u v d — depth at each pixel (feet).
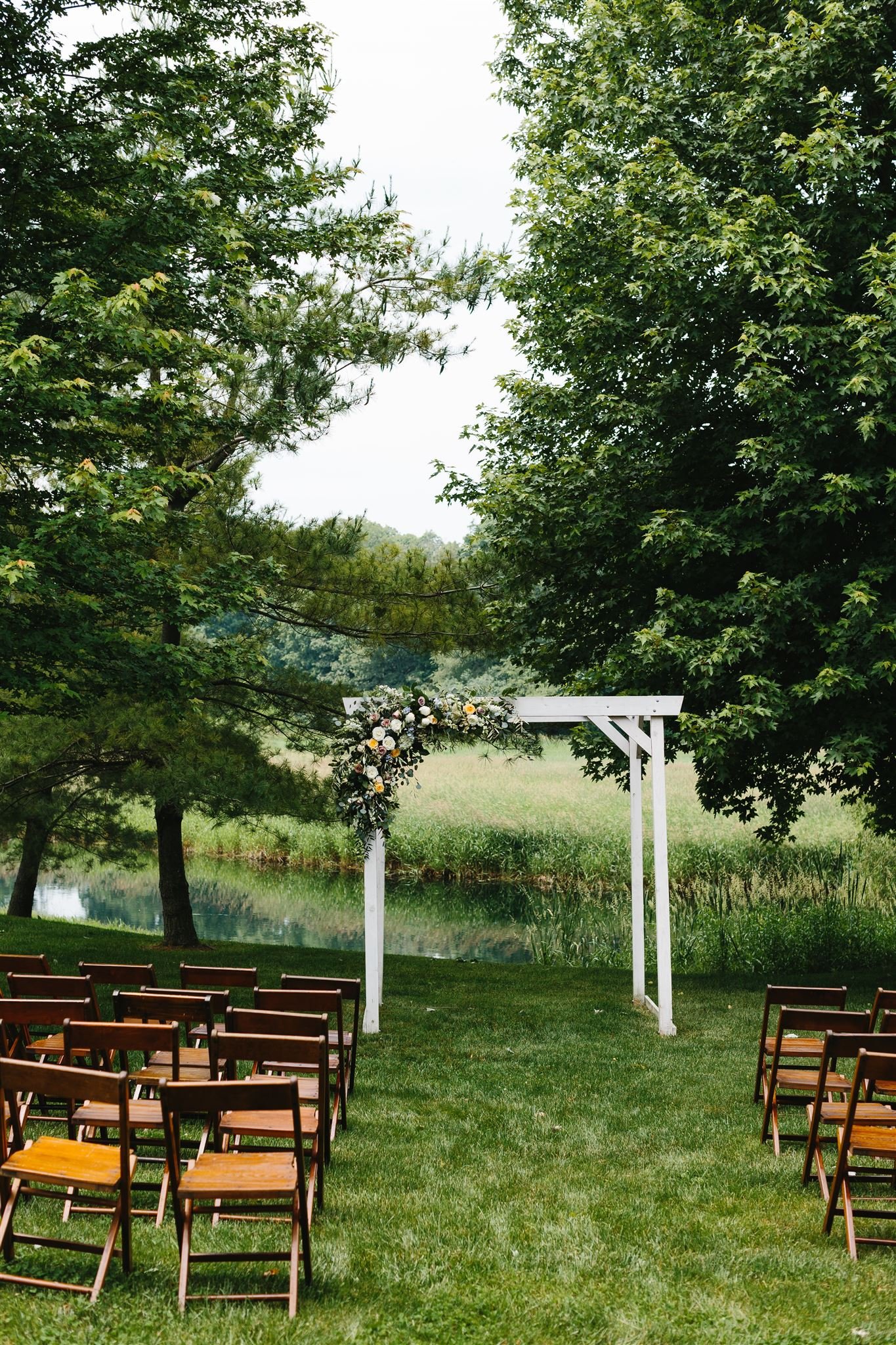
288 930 64.08
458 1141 20.11
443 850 78.07
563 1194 17.11
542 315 42.70
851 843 63.00
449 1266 14.02
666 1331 12.21
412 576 45.65
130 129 31.42
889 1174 15.83
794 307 31.94
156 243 31.42
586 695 39.32
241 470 44.16
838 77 35.32
